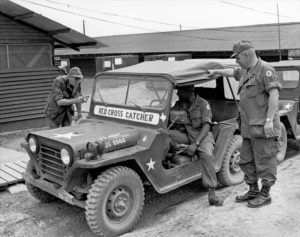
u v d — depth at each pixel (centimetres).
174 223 466
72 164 443
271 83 432
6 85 1161
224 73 505
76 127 531
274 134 448
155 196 584
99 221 438
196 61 571
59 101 680
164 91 501
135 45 3056
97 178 446
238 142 587
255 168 484
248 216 454
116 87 559
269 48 1991
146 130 499
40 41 1243
